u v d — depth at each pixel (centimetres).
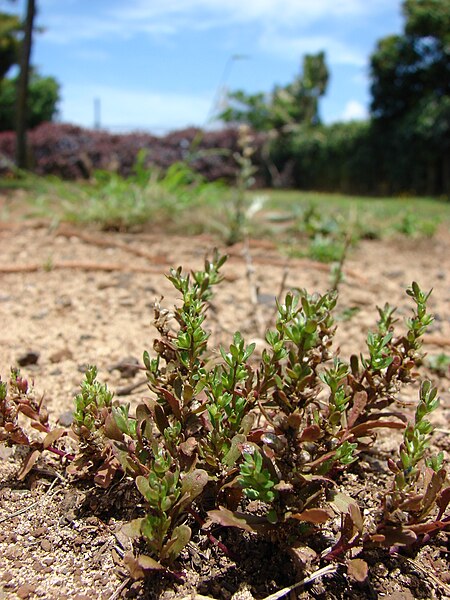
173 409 22
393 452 28
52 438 24
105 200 94
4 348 40
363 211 108
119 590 20
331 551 21
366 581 21
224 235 80
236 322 46
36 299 52
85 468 24
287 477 19
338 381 21
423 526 20
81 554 22
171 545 19
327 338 22
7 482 25
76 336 42
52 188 114
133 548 22
